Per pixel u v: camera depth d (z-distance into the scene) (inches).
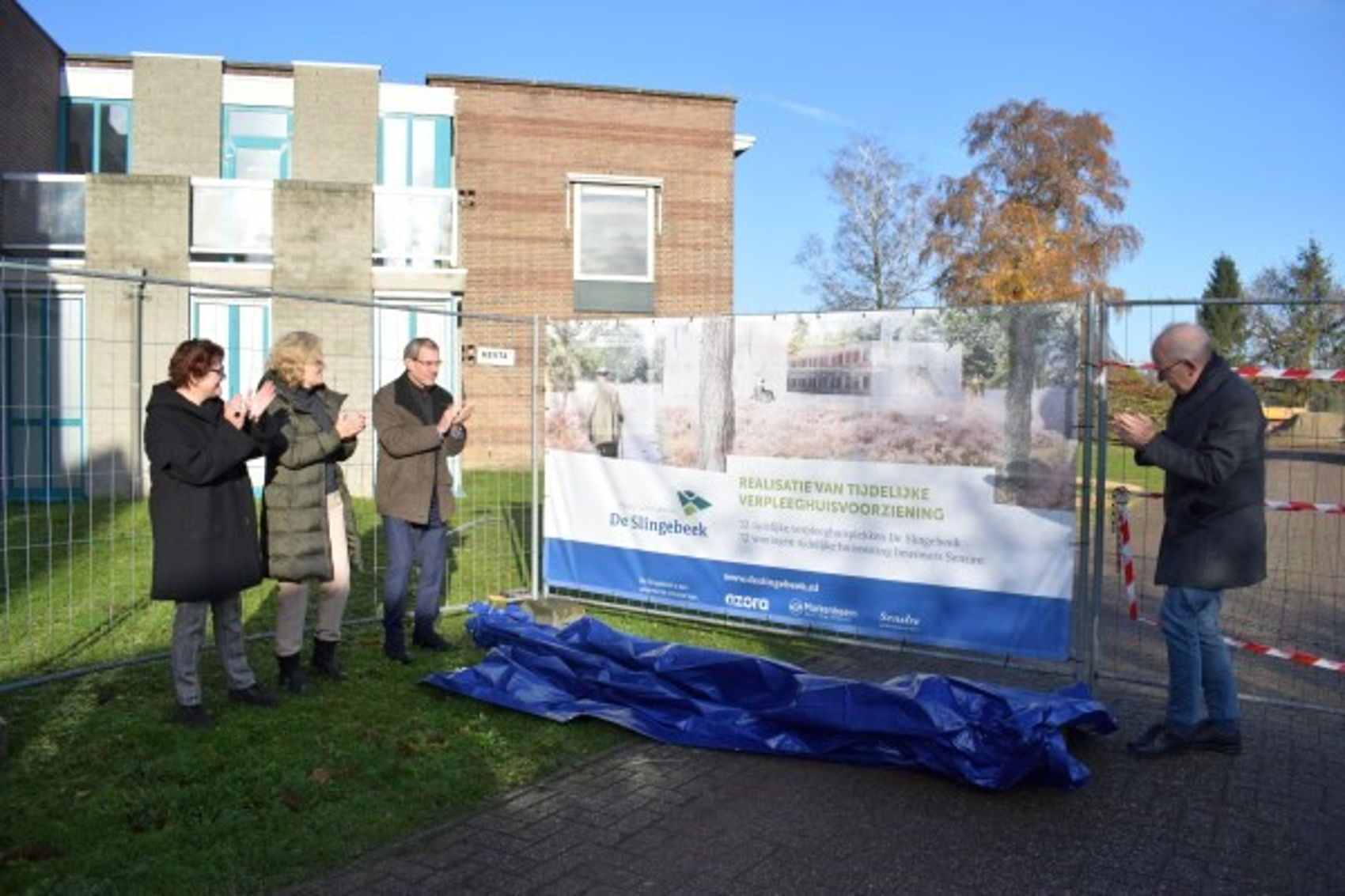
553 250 812.0
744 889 144.7
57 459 567.2
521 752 194.2
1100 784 183.9
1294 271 1962.4
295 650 223.6
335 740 194.2
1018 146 1343.5
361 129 762.2
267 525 217.5
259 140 758.5
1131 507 341.1
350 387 653.3
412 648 263.3
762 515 266.4
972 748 180.1
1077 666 229.3
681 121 838.5
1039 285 1290.6
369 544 399.5
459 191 788.0
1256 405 189.2
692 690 209.0
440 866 149.6
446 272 661.3
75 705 211.5
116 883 139.6
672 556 283.3
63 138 735.7
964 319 235.6
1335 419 230.4
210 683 228.8
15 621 284.7
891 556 247.0
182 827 157.0
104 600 308.8
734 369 269.9
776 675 202.2
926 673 255.0
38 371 598.9
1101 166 1336.1
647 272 834.2
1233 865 153.4
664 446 283.3
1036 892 144.9
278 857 149.0
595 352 295.6
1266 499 216.2
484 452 780.6
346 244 657.0
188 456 188.4
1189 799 177.8
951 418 238.2
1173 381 194.5
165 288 625.9
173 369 195.2
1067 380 224.8
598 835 161.0
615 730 207.6
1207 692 199.3
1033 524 229.5
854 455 251.4
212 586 194.7
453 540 422.0
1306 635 312.5
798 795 178.1
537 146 806.5
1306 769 192.2
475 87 792.9
